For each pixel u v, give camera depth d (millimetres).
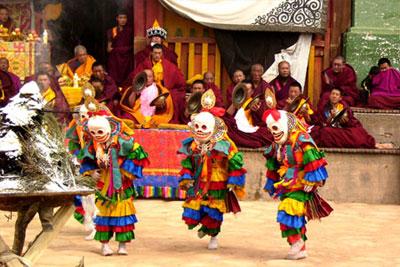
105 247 8508
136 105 14352
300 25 16578
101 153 8250
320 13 16609
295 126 8422
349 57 16797
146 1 16859
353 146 13969
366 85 16062
